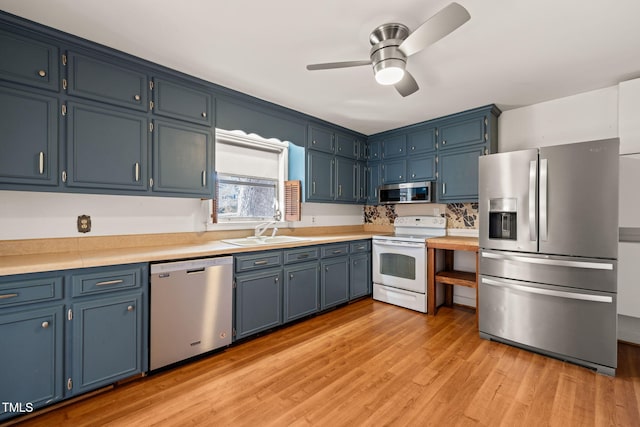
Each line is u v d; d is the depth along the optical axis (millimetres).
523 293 2381
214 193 2656
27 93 1749
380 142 4141
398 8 1615
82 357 1714
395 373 2051
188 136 2451
